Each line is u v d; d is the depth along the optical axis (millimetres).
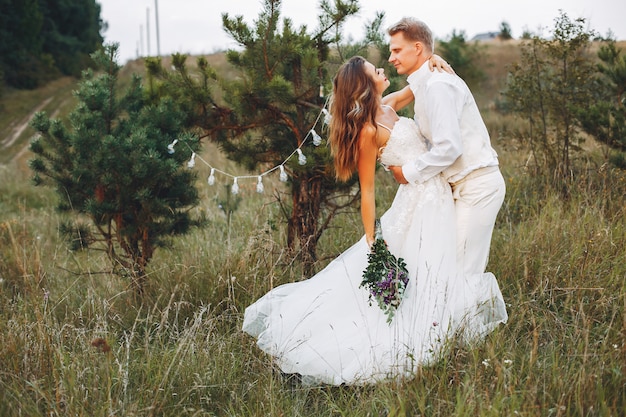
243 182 8266
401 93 3750
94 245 5844
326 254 4891
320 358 3264
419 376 2939
